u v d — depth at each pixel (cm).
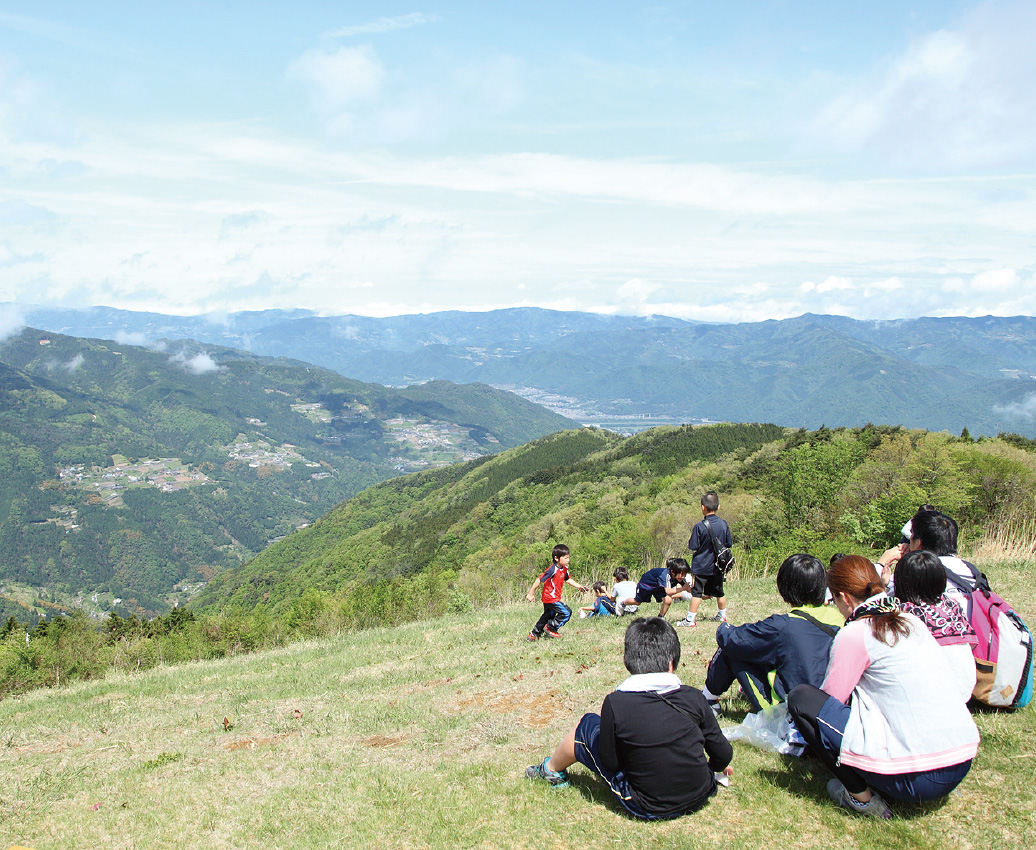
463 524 12469
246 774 627
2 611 17338
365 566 12612
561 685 775
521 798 472
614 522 6078
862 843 370
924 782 370
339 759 635
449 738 652
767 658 496
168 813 549
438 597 2145
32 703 1199
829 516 2380
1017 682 495
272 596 12738
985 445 2958
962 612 469
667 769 403
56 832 535
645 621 434
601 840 403
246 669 1248
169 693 1109
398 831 452
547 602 1054
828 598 655
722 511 4112
